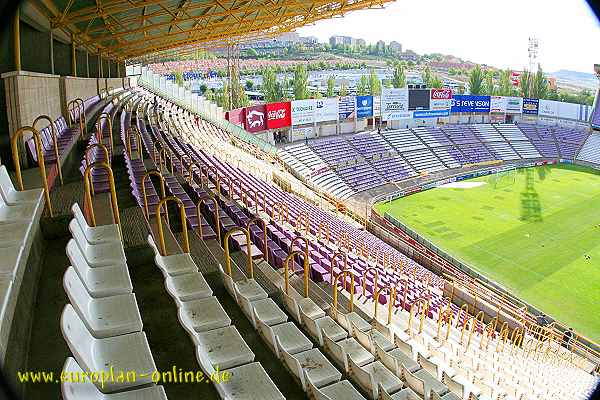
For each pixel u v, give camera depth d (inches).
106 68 1540.4
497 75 4953.3
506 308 783.7
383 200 1606.8
